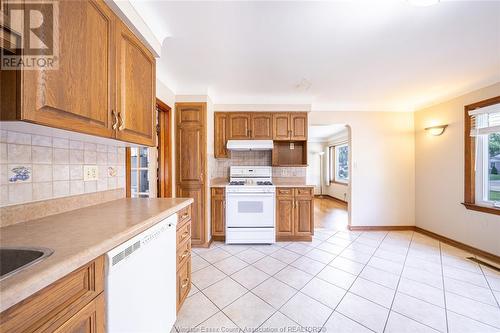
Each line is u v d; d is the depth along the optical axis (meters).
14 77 0.66
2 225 0.91
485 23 1.50
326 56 1.99
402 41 1.74
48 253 0.65
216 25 1.53
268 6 1.34
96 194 1.46
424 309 1.62
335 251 2.74
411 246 2.91
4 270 0.70
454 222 2.93
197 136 2.85
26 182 1.01
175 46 1.82
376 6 1.34
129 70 1.24
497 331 1.40
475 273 2.16
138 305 0.96
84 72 0.91
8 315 0.49
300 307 1.65
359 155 3.66
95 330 0.72
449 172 3.01
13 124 0.75
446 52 1.92
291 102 3.30
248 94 3.11
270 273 2.17
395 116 3.66
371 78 2.51
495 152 2.59
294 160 3.58
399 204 3.65
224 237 3.12
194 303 1.69
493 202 2.53
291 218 3.09
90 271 0.71
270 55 1.98
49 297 0.58
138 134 1.35
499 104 2.40
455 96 2.94
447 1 1.30
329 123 3.65
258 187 2.99
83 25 0.90
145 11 1.35
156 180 2.65
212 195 3.04
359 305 1.67
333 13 1.41
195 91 2.84
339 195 6.43
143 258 1.01
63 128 0.82
